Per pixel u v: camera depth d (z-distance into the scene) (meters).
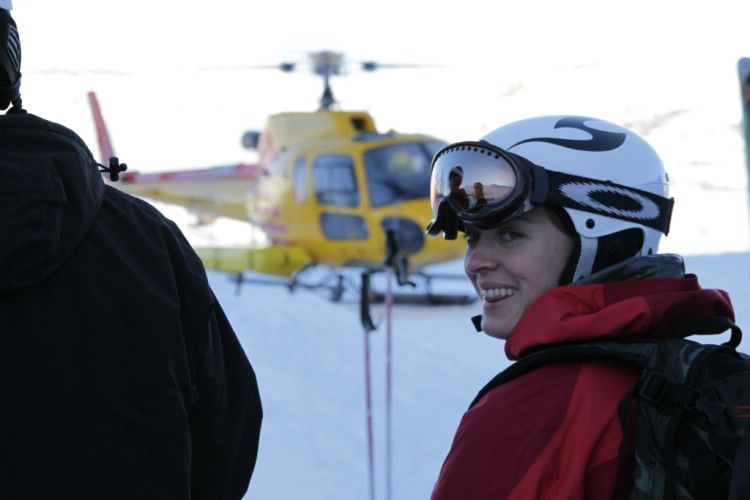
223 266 13.30
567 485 1.23
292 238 12.59
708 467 1.18
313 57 13.02
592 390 1.28
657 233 1.52
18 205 1.30
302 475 5.36
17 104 1.61
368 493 5.28
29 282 1.34
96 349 1.36
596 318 1.31
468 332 10.05
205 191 15.00
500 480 1.25
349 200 11.84
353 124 12.53
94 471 1.31
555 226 1.47
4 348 1.34
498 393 1.34
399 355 7.62
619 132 1.53
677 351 1.27
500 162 1.46
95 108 20.06
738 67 7.62
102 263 1.41
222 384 1.52
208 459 1.51
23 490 1.30
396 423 6.28
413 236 11.53
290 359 7.11
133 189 15.50
